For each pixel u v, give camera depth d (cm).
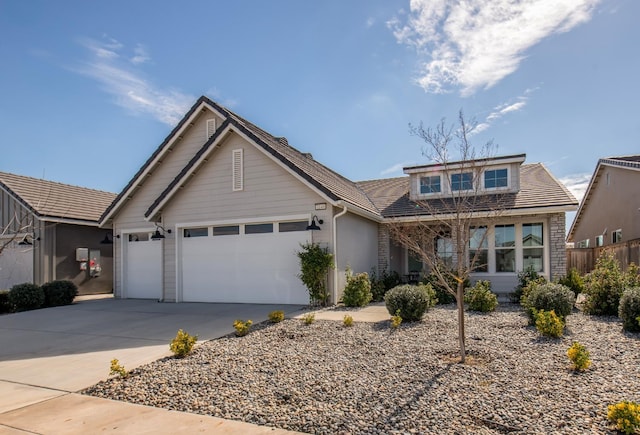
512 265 1485
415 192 1689
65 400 506
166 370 612
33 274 1761
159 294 1598
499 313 1058
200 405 476
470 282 1370
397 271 1738
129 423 432
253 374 582
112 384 560
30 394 530
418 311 929
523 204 1397
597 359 612
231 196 1387
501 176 1554
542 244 1454
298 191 1298
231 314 1129
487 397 468
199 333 882
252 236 1366
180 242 1463
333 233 1255
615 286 995
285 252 1319
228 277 1392
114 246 1677
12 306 1362
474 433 382
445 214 1375
